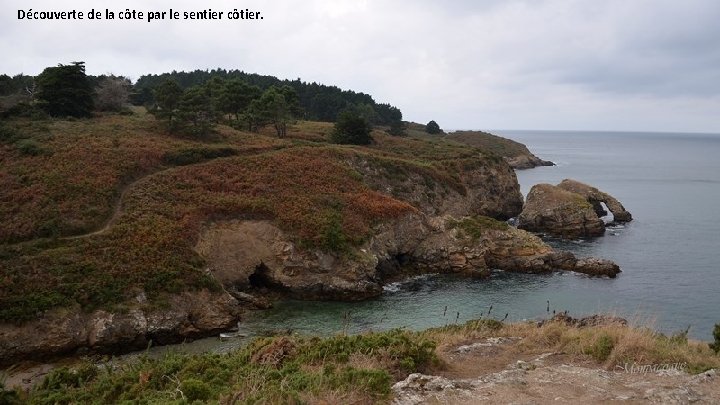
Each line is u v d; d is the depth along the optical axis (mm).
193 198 44875
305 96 145375
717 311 37969
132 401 11250
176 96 62406
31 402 13227
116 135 56031
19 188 41156
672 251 56750
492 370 13016
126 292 33062
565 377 11289
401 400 9766
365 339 14117
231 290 40375
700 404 9844
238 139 64750
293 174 52844
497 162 83438
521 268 48938
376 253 46781
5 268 32281
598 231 65000
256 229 43844
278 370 12289
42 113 60219
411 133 144625
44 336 29578
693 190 111625
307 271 42500
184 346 32281
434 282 46281
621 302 40094
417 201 64688
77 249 35188
